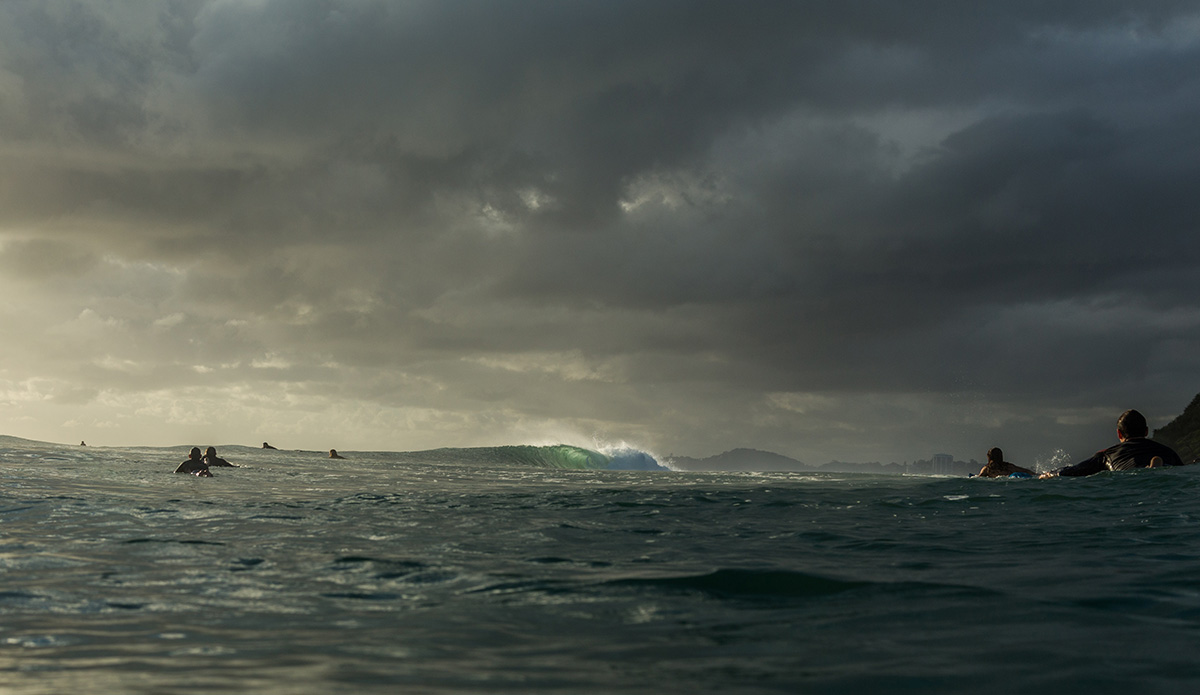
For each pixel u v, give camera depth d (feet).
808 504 33.37
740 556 18.37
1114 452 42.91
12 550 18.44
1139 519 24.72
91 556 17.69
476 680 8.14
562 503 34.55
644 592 13.60
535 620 11.33
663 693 7.70
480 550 19.25
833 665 8.81
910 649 9.53
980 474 49.88
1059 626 10.75
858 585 14.11
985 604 12.31
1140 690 7.82
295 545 19.84
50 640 10.01
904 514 28.76
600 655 9.25
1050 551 18.48
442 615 11.74
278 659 9.04
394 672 8.45
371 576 15.28
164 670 8.50
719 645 9.80
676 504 33.81
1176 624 10.82
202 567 16.30
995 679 8.23
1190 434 164.86
